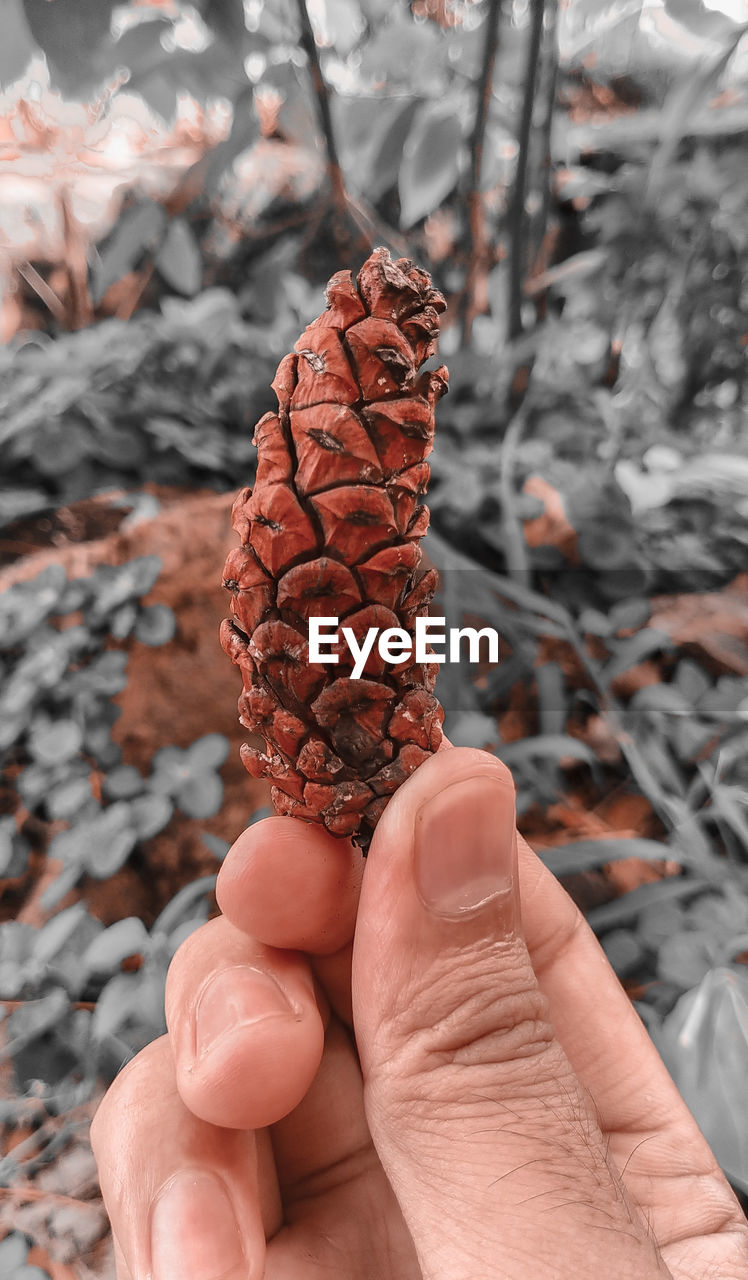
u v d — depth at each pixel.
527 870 0.15
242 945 0.13
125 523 0.30
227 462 0.32
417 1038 0.11
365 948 0.11
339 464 0.09
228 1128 0.12
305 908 0.12
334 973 0.15
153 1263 0.11
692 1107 0.17
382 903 0.11
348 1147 0.15
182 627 0.27
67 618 0.27
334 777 0.10
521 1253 0.09
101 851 0.24
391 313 0.09
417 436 0.09
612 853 0.22
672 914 0.21
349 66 0.33
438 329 0.09
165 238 0.31
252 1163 0.12
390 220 0.35
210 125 0.36
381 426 0.09
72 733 0.25
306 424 0.09
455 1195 0.10
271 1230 0.14
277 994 0.12
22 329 0.37
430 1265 0.10
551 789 0.26
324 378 0.09
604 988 0.15
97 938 0.21
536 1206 0.09
